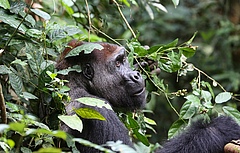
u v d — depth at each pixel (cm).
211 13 2494
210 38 2320
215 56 2283
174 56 1034
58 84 912
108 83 991
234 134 966
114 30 1864
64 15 1322
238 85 2172
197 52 2270
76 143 936
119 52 1006
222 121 991
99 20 1302
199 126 994
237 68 2292
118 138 944
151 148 1141
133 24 2227
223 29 2297
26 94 887
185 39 2406
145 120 1072
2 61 993
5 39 983
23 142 916
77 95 974
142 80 1006
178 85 2130
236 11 2409
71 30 987
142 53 1051
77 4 1315
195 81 1028
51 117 905
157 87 1041
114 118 962
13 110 862
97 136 934
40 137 854
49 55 1038
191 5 2612
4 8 945
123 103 998
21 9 980
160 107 2094
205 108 989
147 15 2245
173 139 1001
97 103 812
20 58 1002
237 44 2303
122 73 998
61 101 889
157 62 1068
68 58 991
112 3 1204
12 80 895
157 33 2298
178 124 1020
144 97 1009
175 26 2392
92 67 992
